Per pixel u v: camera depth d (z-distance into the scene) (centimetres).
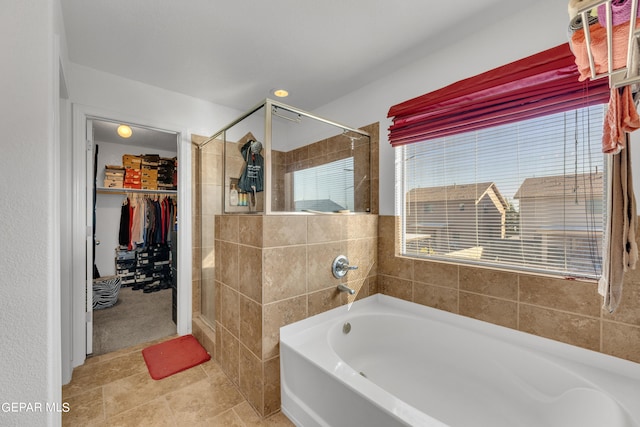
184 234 257
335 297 194
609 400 113
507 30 160
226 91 250
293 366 153
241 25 165
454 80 183
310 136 197
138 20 160
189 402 169
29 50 97
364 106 242
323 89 248
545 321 147
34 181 97
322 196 202
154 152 428
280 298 163
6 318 94
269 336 158
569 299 140
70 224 195
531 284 152
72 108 201
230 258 188
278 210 176
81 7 148
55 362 112
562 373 133
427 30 171
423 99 187
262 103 178
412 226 215
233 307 185
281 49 189
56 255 115
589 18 70
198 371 201
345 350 186
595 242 138
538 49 149
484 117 161
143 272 403
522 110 147
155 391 178
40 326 98
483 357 162
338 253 197
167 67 210
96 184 372
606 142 87
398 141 208
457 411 150
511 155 165
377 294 228
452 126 175
